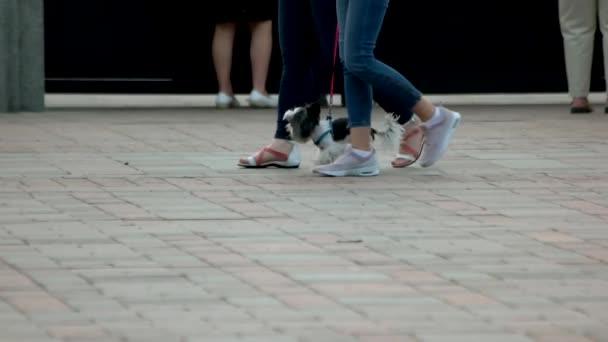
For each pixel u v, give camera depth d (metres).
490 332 5.95
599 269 7.28
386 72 10.50
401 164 11.16
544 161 11.58
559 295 6.67
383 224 8.59
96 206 9.20
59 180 10.38
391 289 6.78
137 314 6.24
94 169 11.02
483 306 6.44
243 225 8.52
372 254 7.64
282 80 11.03
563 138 13.30
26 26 16.22
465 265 7.36
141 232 8.27
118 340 5.79
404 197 9.65
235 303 6.47
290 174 10.83
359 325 6.06
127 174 10.74
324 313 6.29
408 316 6.24
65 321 6.11
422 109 10.90
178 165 11.30
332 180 10.48
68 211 9.00
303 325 6.06
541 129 14.16
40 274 7.08
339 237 8.14
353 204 9.34
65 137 13.34
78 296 6.60
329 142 10.80
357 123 10.61
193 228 8.41
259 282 6.92
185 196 9.66
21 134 13.58
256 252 7.68
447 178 10.58
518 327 6.05
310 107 10.82
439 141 10.99
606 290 6.79
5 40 16.06
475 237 8.16
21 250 7.70
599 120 15.19
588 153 12.12
